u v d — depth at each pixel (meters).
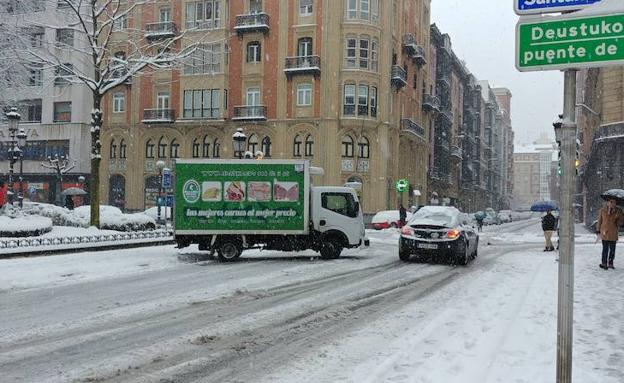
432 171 62.03
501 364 5.60
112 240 19.75
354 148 42.78
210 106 45.16
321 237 16.72
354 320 8.11
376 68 43.47
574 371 5.36
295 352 6.33
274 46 43.84
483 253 20.34
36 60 25.94
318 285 11.57
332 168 41.91
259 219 16.25
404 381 5.07
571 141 3.71
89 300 9.58
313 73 42.22
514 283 11.62
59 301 9.46
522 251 21.34
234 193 16.20
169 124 46.41
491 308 8.73
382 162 43.25
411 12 52.94
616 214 13.96
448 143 69.81
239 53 44.81
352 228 16.81
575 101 3.74
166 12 46.50
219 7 44.84
